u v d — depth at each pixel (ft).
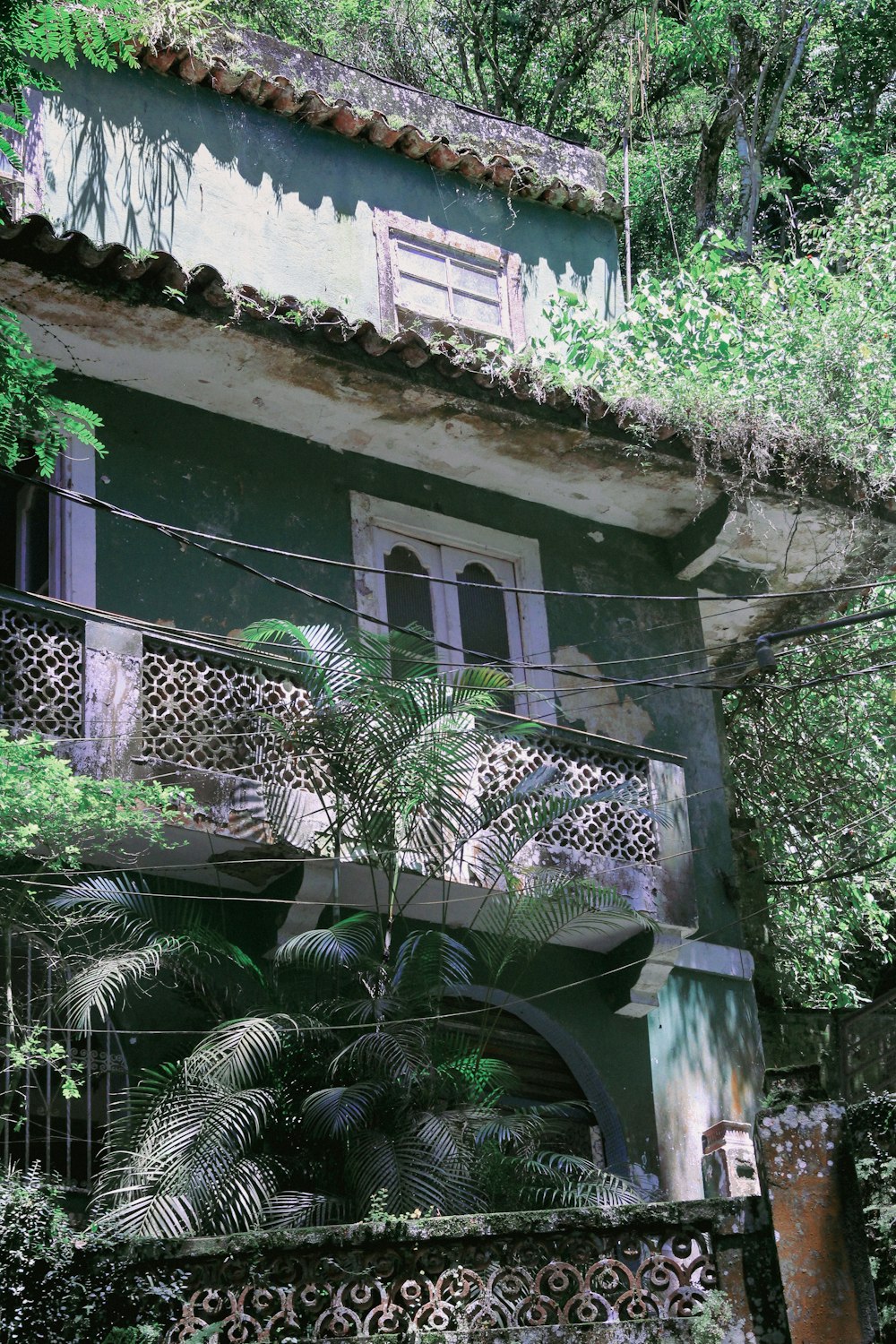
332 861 37.63
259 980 35.94
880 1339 24.36
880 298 53.93
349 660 37.93
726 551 47.88
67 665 36.09
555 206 53.42
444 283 50.39
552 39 76.95
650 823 42.80
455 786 37.29
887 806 53.16
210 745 37.32
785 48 75.00
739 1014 44.27
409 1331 24.98
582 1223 25.71
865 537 47.55
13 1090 31.91
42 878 34.86
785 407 47.19
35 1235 25.41
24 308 38.50
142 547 40.09
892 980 59.00
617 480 46.16
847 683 53.93
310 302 41.37
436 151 50.88
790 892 53.21
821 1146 25.95
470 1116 34.53
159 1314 25.07
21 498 39.93
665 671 47.29
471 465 45.27
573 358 48.21
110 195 45.21
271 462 42.78
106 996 35.42
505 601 45.57
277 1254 25.64
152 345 40.01
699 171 74.43
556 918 38.81
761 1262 25.36
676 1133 41.78
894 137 76.79
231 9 68.74
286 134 48.85
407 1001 35.35
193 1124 31.91
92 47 33.22
